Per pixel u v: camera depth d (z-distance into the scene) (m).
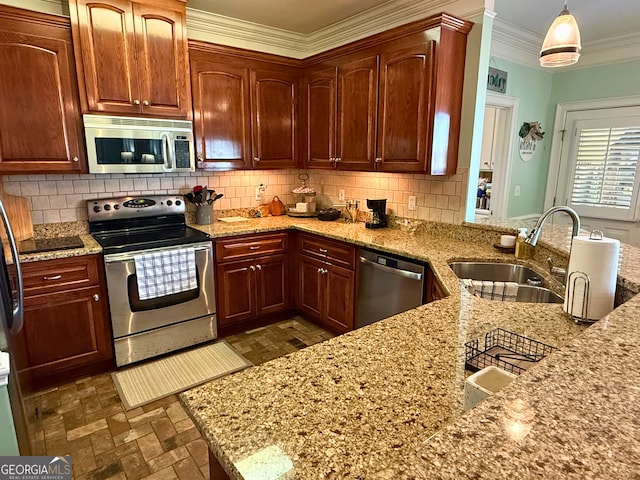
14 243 1.65
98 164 2.64
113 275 2.58
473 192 2.82
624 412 0.64
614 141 4.02
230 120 3.28
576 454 0.54
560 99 4.34
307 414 0.84
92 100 2.58
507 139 4.03
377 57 2.85
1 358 1.38
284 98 3.56
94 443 2.00
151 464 1.87
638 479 0.50
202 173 3.52
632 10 3.14
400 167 2.80
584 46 3.99
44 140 2.48
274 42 3.73
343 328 3.12
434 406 0.86
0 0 2.53
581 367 0.80
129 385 2.53
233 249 3.16
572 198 4.40
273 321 3.56
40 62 2.41
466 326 1.29
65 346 2.51
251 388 0.94
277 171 4.01
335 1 2.98
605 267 1.25
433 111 2.55
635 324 1.04
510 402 0.67
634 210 3.96
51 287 2.40
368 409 0.85
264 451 0.73
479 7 2.55
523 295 1.96
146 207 3.16
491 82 3.68
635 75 3.79
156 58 2.78
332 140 3.36
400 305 2.58
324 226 3.36
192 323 3.01
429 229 3.04
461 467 0.52
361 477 0.66
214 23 3.33
